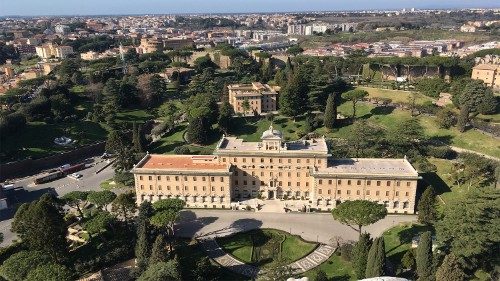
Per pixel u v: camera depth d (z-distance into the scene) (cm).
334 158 16362
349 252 11844
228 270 11712
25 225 11594
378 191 14638
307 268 11662
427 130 19500
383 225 13925
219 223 14350
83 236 13588
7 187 18062
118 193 17050
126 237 12825
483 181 14988
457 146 18012
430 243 10212
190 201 15625
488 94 19662
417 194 14900
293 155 15175
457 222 10431
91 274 11625
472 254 10088
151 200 15775
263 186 15838
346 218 12081
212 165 15688
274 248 12731
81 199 14400
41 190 18038
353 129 18975
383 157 17300
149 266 10644
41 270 9812
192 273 11125
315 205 15162
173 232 13600
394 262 11675
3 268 10262
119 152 18862
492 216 10362
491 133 18425
